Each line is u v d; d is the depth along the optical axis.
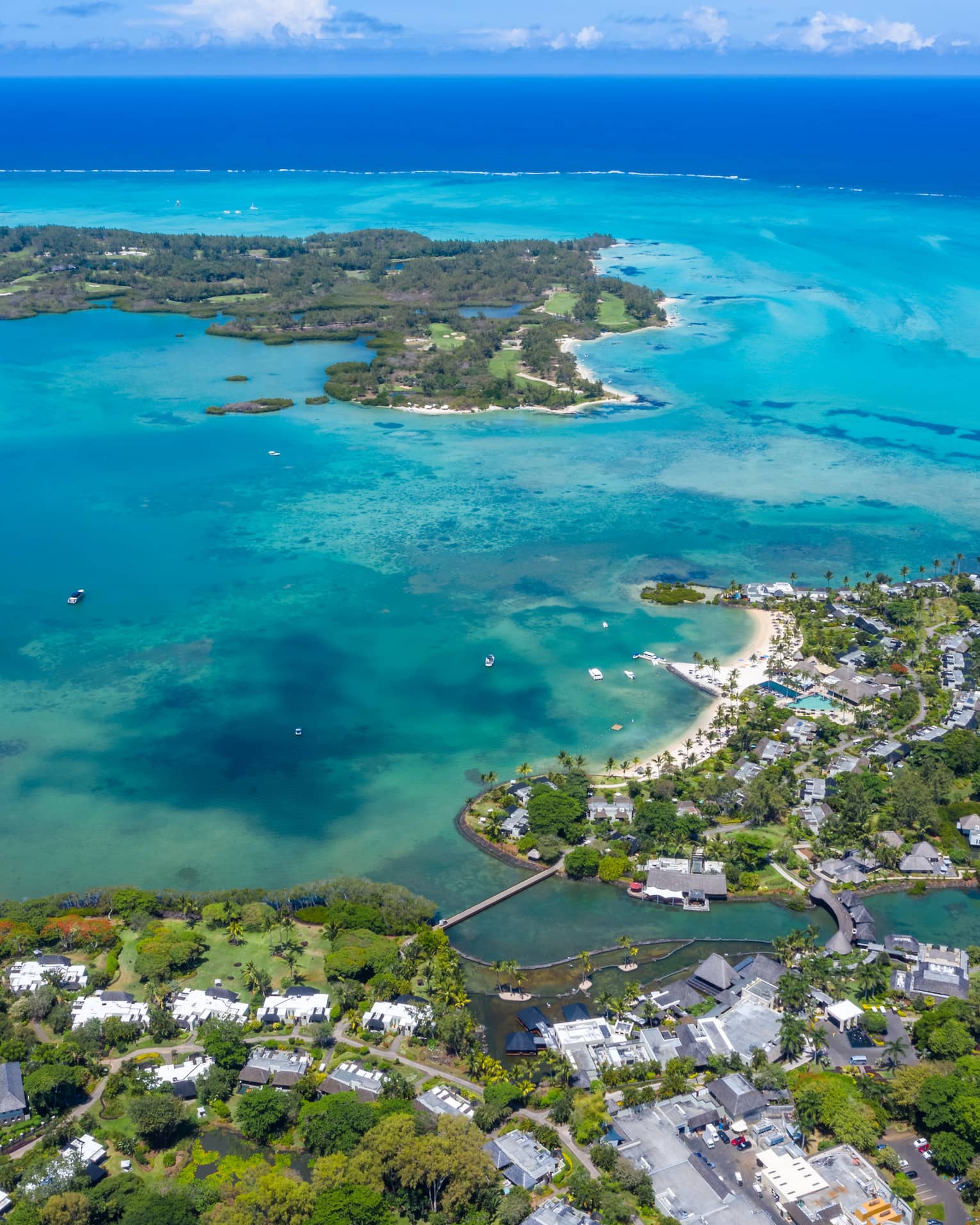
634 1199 150.50
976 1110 158.38
